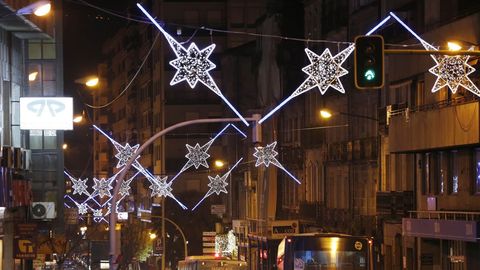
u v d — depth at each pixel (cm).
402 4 5162
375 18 5769
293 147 7525
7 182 4434
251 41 10125
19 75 5394
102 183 7325
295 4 8225
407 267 4969
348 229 6122
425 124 4484
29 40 5584
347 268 3528
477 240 3953
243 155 9481
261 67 8431
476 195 4297
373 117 5669
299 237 3553
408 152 4769
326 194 6681
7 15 4512
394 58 5144
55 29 5647
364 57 2030
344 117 6328
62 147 5844
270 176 8025
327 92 6625
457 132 4162
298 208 7431
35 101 4903
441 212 4291
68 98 4919
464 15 4297
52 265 6762
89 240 6838
